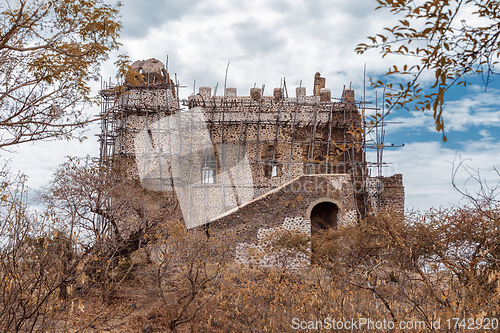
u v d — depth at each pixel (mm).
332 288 9078
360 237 15016
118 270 16906
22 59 9047
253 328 11523
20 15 8242
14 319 7730
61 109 9305
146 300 15539
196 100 27984
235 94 28734
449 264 8266
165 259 14406
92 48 9258
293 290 12602
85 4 9172
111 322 13078
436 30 3615
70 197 16156
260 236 19578
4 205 8266
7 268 8117
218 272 14094
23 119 8930
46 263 8711
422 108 4219
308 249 18766
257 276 16750
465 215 11398
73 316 12328
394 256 11656
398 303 7488
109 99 26172
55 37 9234
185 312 13523
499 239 8609
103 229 16203
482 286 6977
